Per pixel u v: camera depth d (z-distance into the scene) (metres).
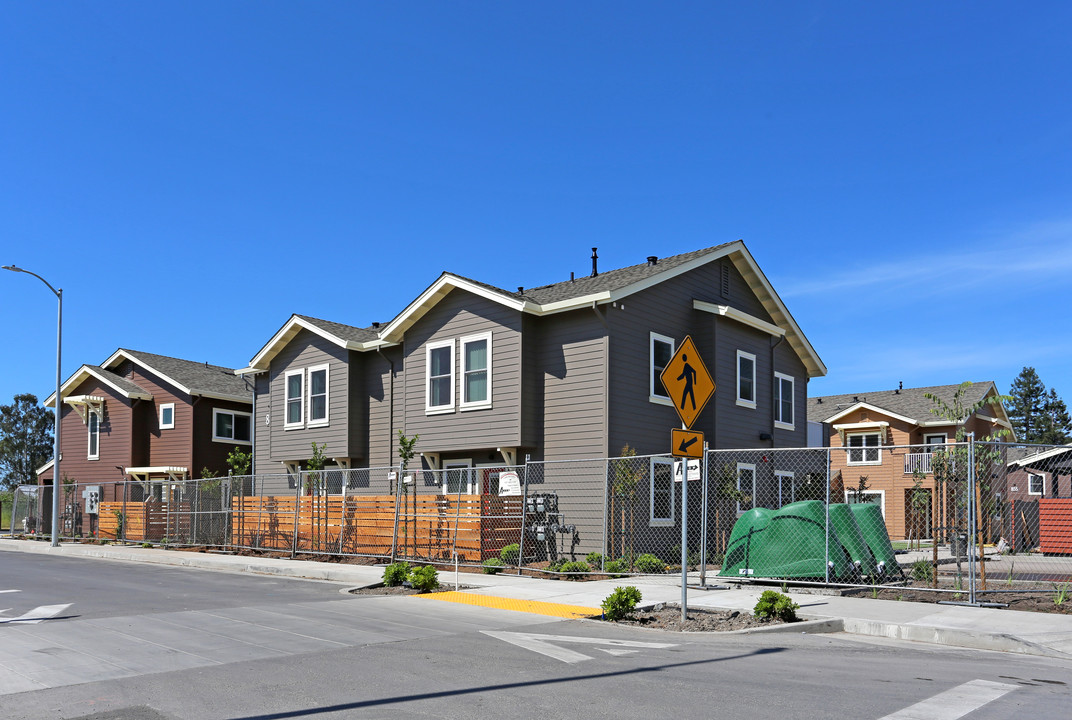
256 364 28.61
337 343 25.94
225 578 18.48
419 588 15.09
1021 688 7.54
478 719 6.55
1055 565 20.31
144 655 9.25
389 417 25.34
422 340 23.41
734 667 8.51
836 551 14.59
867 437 38.50
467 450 22.25
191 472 33.72
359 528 22.16
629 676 8.08
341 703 7.07
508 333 21.44
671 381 11.17
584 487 20.33
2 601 14.20
